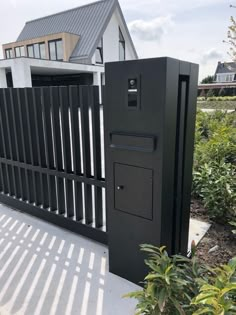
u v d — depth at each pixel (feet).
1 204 9.75
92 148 6.81
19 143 8.53
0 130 8.95
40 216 8.55
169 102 4.36
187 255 6.18
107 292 5.41
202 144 12.37
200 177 8.67
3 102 8.55
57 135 7.43
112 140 5.09
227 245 6.63
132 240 5.36
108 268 6.13
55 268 6.19
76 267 6.22
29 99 7.75
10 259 6.56
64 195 7.90
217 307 2.68
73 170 7.32
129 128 4.80
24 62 38.52
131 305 5.08
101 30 60.34
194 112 5.32
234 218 7.25
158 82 4.25
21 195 9.05
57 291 5.48
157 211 4.83
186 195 5.67
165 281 3.53
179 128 4.91
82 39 61.31
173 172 4.97
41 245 7.14
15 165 8.80
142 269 5.32
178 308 3.27
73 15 67.97
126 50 71.77
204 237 7.02
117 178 5.25
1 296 5.38
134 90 4.55
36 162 8.23
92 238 7.31
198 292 3.51
